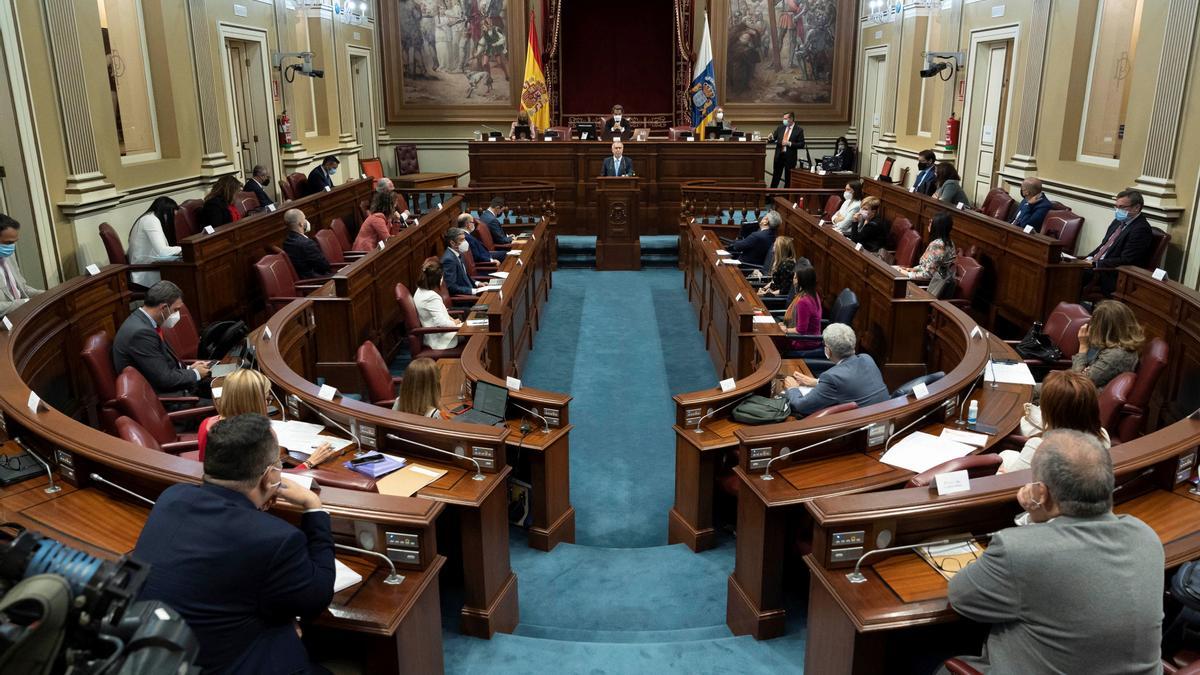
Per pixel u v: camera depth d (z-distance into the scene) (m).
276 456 2.20
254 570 2.04
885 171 12.85
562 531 4.54
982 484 2.75
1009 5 10.70
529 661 3.21
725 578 4.15
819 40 16.16
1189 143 7.14
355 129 14.98
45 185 6.96
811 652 2.82
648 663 3.21
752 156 12.80
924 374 6.39
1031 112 10.06
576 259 11.87
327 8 13.38
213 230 7.17
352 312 6.39
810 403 4.41
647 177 12.81
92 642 1.37
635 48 17.38
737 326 6.14
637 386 7.09
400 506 2.71
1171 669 2.39
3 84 6.54
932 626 2.64
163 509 2.09
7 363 4.02
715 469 4.57
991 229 8.06
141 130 9.22
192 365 5.34
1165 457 3.06
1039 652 2.02
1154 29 7.66
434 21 16.00
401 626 2.53
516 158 12.92
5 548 1.44
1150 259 7.07
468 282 7.78
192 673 1.48
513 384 4.44
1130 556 1.99
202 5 9.80
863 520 2.62
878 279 6.66
